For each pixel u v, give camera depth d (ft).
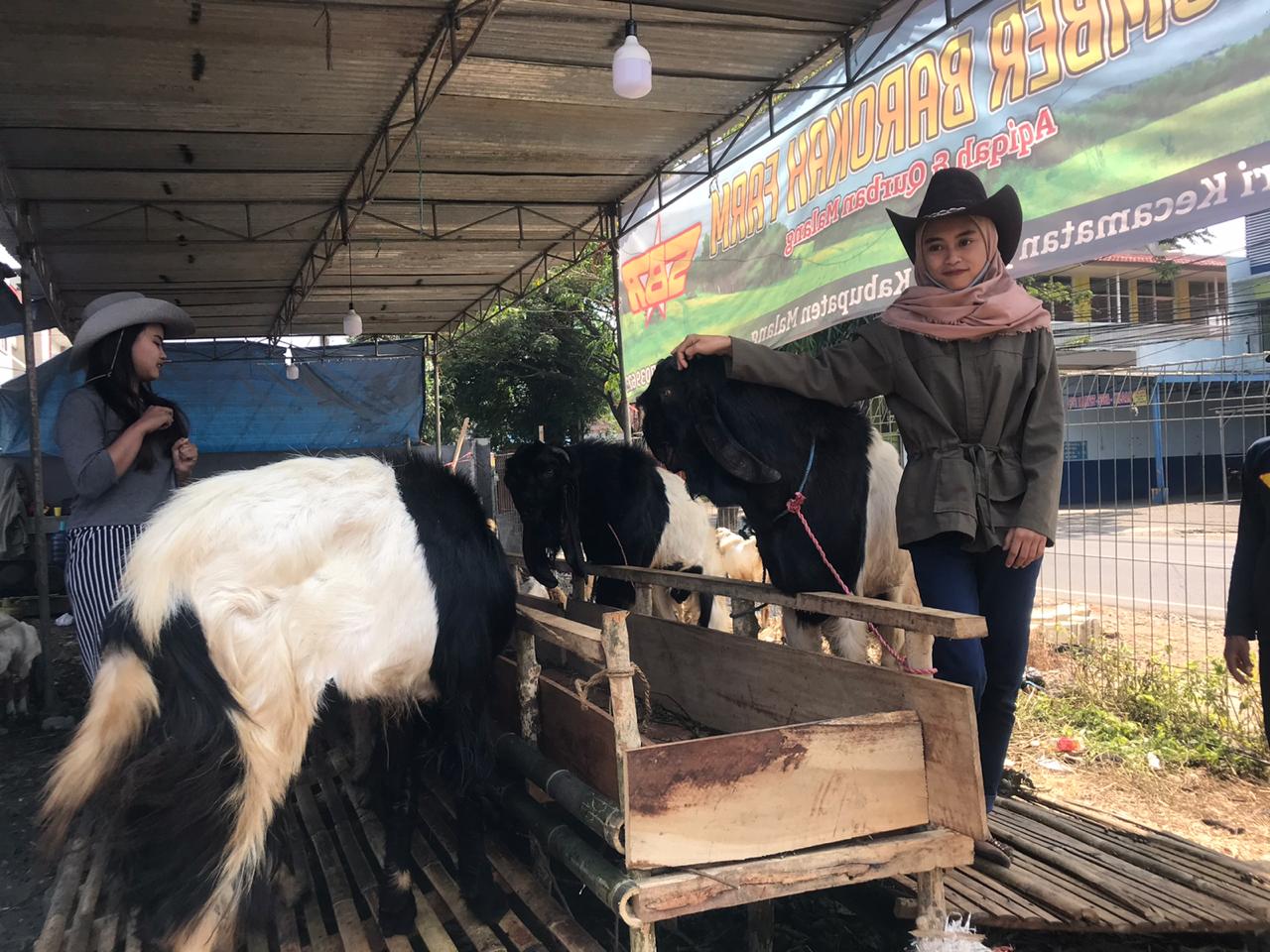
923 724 7.09
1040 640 20.75
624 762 6.16
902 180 17.33
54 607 30.55
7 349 85.61
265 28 16.75
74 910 9.56
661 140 23.99
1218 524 36.70
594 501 15.35
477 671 8.28
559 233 31.86
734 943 9.45
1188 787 13.32
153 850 6.48
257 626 6.79
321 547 7.22
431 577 7.75
